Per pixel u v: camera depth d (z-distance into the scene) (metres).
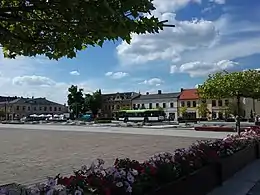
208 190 7.16
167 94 111.12
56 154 14.27
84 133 30.70
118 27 2.78
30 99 137.50
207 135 26.27
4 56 4.18
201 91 17.91
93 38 3.27
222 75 17.16
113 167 4.71
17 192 3.58
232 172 9.07
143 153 14.55
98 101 108.94
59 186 3.71
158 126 46.28
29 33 3.53
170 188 5.21
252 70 16.59
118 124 54.97
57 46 3.54
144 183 4.64
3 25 3.50
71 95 105.81
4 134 29.73
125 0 2.67
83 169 4.64
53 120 81.62
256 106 74.12
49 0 2.71
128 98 118.69
